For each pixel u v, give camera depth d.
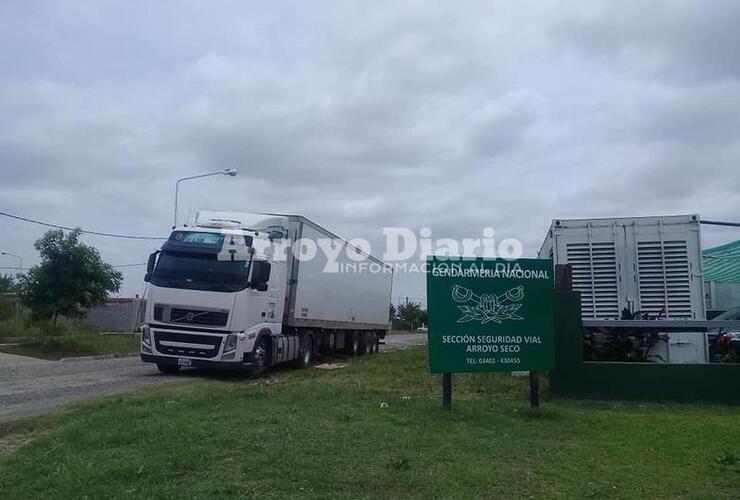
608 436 9.52
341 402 11.42
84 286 29.30
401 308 89.31
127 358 27.44
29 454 8.16
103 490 6.65
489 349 11.15
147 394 13.24
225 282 18.11
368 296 30.94
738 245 22.59
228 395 12.16
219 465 7.39
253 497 6.48
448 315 11.12
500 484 7.06
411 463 7.62
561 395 12.94
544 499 6.67
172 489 6.64
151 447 8.07
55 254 29.03
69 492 6.64
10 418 11.04
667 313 15.14
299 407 10.88
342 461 7.57
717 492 7.01
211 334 17.97
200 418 9.84
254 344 18.53
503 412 11.06
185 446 8.05
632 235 15.48
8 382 16.88
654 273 15.30
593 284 15.50
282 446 8.07
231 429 9.00
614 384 12.86
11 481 7.14
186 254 18.36
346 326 27.59
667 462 8.14
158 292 18.19
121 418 9.84
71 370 20.62
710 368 12.69
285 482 6.86
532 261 11.41
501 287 11.28
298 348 22.41
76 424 9.56
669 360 15.02
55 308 28.91
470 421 10.09
